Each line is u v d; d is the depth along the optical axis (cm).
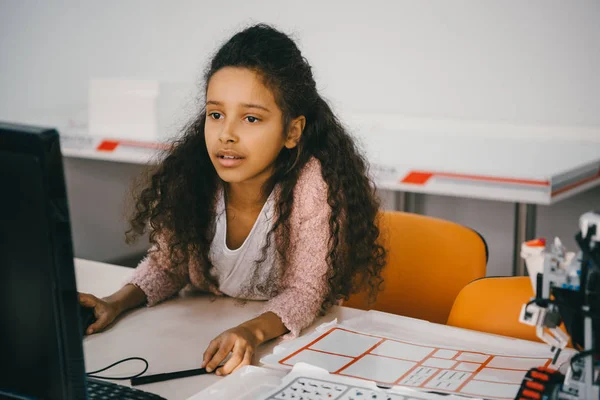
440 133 293
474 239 150
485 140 277
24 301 70
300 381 94
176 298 137
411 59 308
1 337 73
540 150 256
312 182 128
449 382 94
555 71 281
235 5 337
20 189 66
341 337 111
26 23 388
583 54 274
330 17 321
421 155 251
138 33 361
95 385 94
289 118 122
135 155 278
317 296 124
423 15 301
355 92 325
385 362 102
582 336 80
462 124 297
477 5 290
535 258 83
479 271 148
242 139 118
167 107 311
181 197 134
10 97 404
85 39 375
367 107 323
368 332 115
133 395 91
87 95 381
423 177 233
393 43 310
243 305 132
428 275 153
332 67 327
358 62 320
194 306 132
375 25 312
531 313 83
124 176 324
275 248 130
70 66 382
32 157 65
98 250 322
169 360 107
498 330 122
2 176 67
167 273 135
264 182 128
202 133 133
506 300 123
